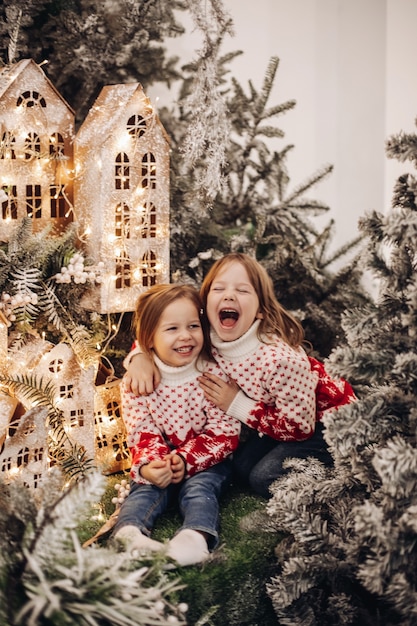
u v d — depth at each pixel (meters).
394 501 1.44
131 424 1.93
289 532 1.71
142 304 1.95
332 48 3.19
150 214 2.06
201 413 1.95
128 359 1.97
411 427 1.49
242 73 3.15
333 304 2.53
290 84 3.25
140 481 1.82
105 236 1.97
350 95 3.17
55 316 1.89
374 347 1.53
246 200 2.70
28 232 1.83
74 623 1.30
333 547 1.53
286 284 2.54
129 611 1.33
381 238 1.57
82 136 1.97
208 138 2.19
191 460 1.86
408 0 2.94
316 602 1.58
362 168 3.17
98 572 1.35
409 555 1.43
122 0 2.35
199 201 2.44
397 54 3.00
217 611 1.60
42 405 1.77
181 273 2.43
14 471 1.75
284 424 1.89
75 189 1.99
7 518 1.41
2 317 1.77
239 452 2.04
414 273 1.58
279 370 1.88
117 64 2.40
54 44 2.30
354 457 1.54
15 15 2.13
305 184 2.74
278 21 3.20
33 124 1.93
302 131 3.29
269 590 1.54
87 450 1.92
